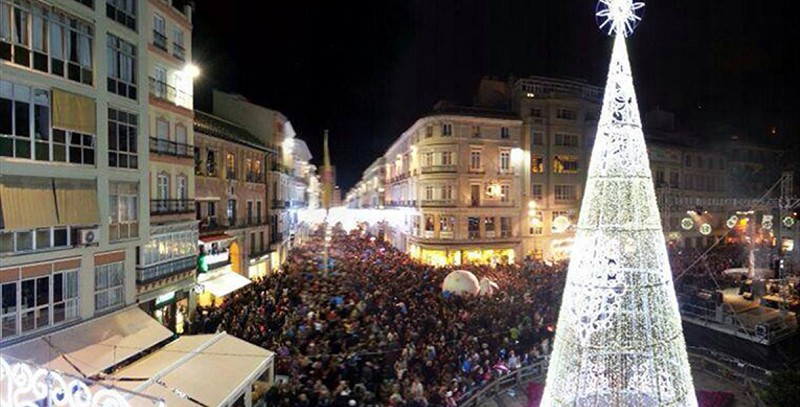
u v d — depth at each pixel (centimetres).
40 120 1465
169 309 2255
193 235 2414
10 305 1363
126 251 1811
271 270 4062
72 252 1550
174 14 2505
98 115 1669
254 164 3778
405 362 1625
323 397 1416
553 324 2178
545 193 4744
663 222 3812
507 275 3416
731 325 2516
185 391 1212
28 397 1016
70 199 1556
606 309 729
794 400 1312
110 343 1547
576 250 758
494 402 1645
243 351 1509
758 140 6072
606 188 725
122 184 1803
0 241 1356
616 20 714
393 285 2770
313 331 1981
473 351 1773
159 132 2327
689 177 5491
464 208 4488
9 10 1370
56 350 1403
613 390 746
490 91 5112
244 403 1352
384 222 7206
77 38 1596
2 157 1347
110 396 852
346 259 4075
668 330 737
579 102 4825
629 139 721
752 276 3034
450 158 4531
